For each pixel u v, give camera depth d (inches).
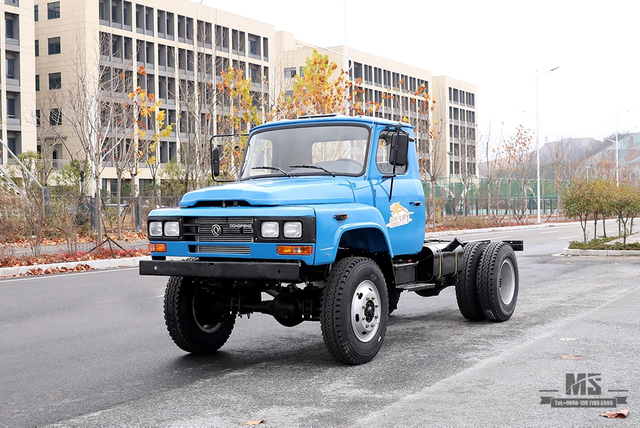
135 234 1158.3
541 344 318.0
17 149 2331.4
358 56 3225.9
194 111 1364.4
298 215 262.2
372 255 314.2
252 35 2915.8
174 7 2650.1
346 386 251.9
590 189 879.1
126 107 1365.7
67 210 933.2
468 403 227.3
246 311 305.6
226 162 1202.0
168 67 2623.0
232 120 1289.4
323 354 311.6
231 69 1200.8
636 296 468.4
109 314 433.1
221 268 273.0
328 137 317.1
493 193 2003.0
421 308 446.3
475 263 379.6
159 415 222.7
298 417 215.8
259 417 217.0
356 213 284.8
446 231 1446.9
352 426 205.9
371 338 289.3
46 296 518.9
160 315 427.2
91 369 289.0
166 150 2559.1
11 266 711.7
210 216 277.7
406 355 302.5
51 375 279.9
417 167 348.2
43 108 2412.6
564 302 451.2
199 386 258.2
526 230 1555.1
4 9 2267.5
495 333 350.9
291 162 319.0
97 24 2409.0
